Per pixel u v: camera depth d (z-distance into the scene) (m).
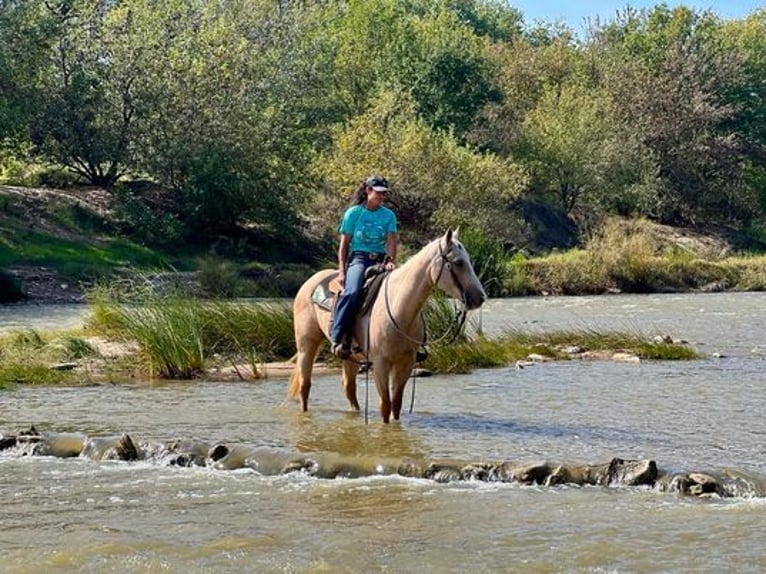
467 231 39.12
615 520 7.77
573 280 40.44
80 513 8.09
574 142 58.91
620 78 68.75
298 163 45.78
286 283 37.19
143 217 41.38
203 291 33.84
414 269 10.82
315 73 53.03
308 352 12.34
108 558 6.94
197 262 40.69
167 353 15.51
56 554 7.03
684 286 42.12
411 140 47.50
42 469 9.66
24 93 41.56
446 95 62.31
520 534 7.42
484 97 63.47
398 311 10.91
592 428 11.25
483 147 59.62
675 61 69.81
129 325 16.22
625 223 60.12
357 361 11.81
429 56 62.62
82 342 17.22
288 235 44.62
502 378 15.29
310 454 9.61
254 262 41.66
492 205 48.31
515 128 59.84
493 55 73.00
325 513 8.02
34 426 11.05
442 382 14.91
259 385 14.71
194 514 8.04
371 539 7.32
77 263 36.78
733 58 73.38
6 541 7.38
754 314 28.72
